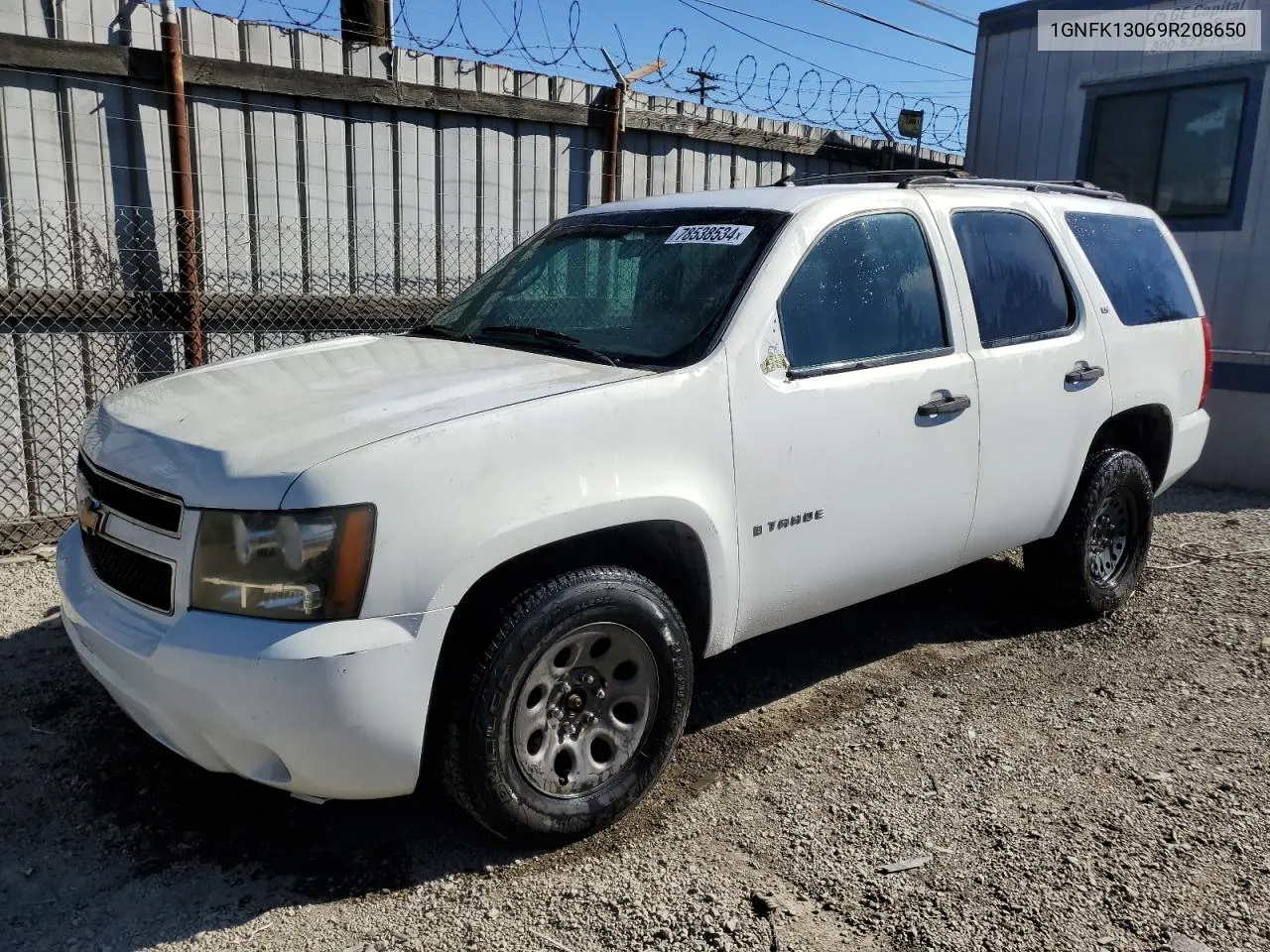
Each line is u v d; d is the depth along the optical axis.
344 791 2.71
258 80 6.32
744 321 3.38
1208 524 7.17
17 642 4.46
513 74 7.48
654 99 8.40
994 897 2.89
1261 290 8.34
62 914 2.78
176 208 6.05
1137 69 8.96
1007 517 4.35
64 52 5.63
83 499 3.12
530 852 3.08
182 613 2.63
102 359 6.05
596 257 4.00
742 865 3.03
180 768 3.51
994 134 10.13
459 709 2.79
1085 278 4.73
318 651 2.51
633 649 3.13
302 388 3.15
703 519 3.21
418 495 2.63
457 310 4.29
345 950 2.65
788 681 4.31
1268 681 4.37
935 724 3.94
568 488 2.89
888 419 3.74
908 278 3.97
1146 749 3.77
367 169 6.92
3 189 5.62
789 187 4.10
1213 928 2.77
